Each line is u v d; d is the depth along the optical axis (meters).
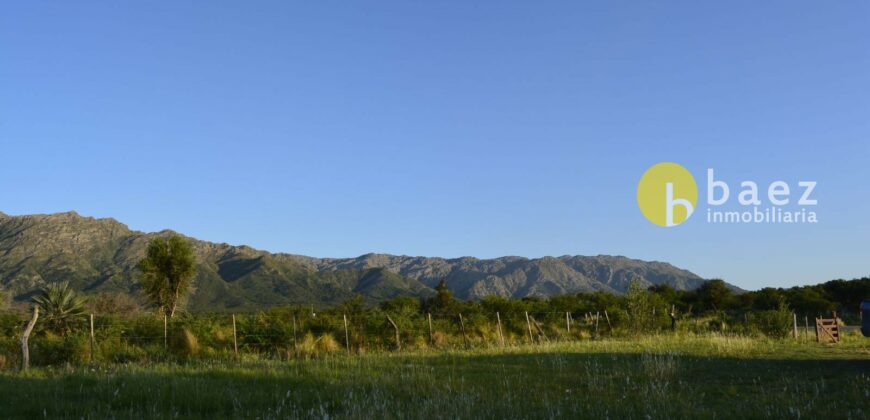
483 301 42.03
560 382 14.12
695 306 63.00
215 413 10.23
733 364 17.81
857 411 10.02
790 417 9.88
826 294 61.00
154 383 12.49
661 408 10.43
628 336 30.84
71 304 24.27
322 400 11.30
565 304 51.28
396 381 13.17
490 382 13.73
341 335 24.98
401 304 50.84
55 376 14.14
